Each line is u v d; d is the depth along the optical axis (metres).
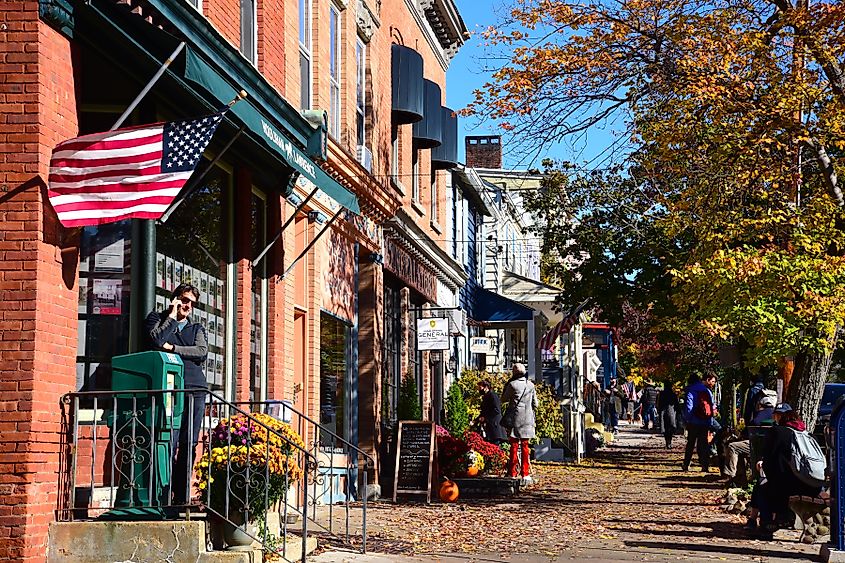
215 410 13.05
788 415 14.01
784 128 15.75
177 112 11.59
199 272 12.73
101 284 10.91
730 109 15.73
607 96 16.94
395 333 23.98
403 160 24.77
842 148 16.30
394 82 23.56
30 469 8.85
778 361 16.67
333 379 18.98
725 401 34.53
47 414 9.11
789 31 15.95
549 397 32.00
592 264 29.17
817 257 16.08
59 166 9.18
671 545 13.36
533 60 16.86
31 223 9.03
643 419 60.09
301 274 17.05
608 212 29.22
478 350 30.44
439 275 28.86
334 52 19.50
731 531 14.73
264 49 14.74
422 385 27.08
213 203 13.25
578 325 35.03
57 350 9.29
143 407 10.06
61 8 9.24
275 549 10.91
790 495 13.95
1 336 8.95
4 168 9.06
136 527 9.45
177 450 10.61
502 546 13.09
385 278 23.03
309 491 16.58
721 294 16.25
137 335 10.85
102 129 10.83
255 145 13.06
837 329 16.81
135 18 9.62
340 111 19.59
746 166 16.47
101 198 9.13
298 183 16.09
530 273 51.31
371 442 20.53
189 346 10.77
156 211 9.05
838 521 11.95
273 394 14.98
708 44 15.75
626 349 60.69
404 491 18.86
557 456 31.72
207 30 10.67
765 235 16.64
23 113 9.09
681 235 25.98
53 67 9.32
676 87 16.28
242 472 10.42
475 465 21.31
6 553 8.76
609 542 13.59
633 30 16.53
